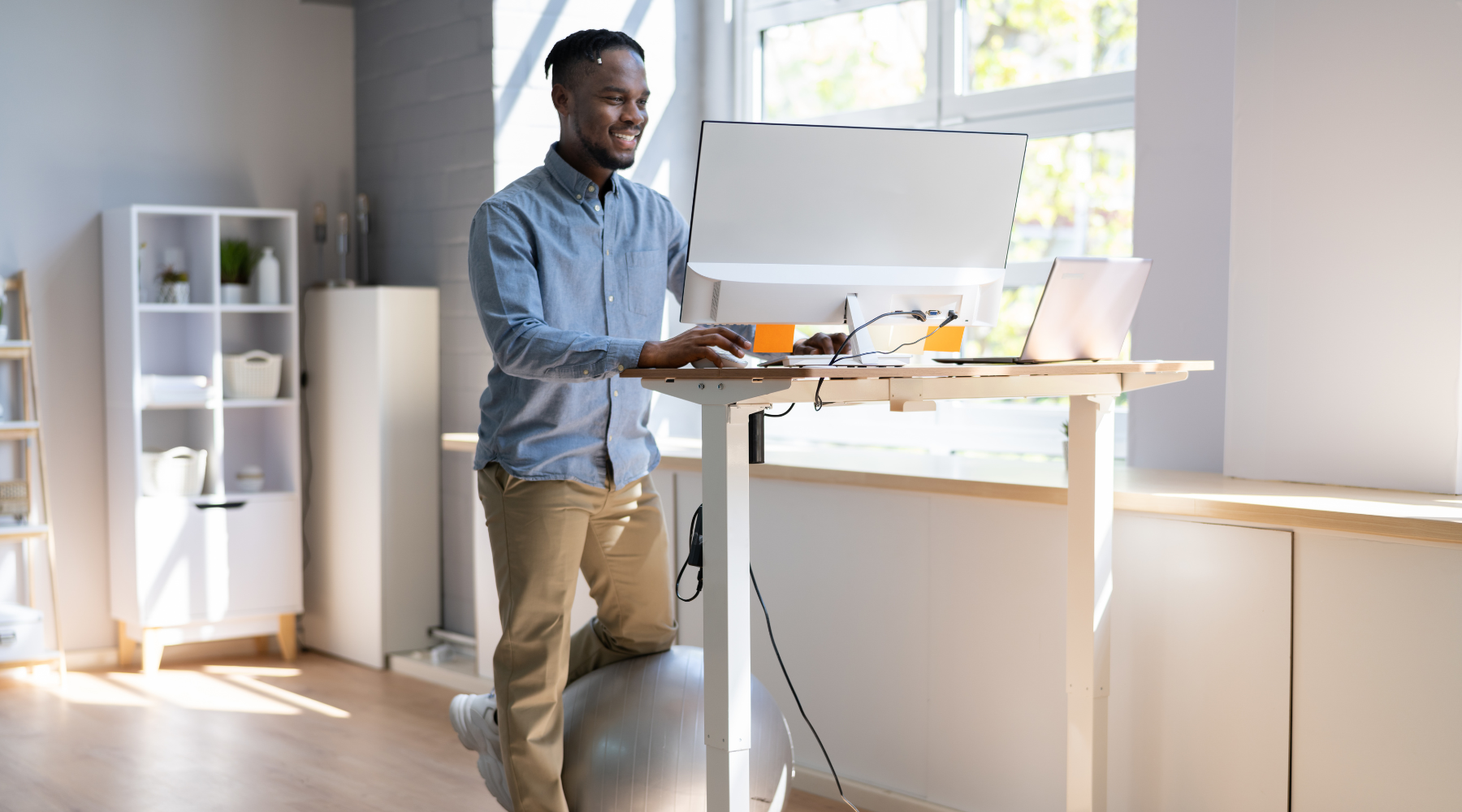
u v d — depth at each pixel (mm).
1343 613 2416
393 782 3342
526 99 4355
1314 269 2771
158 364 4746
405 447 4617
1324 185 2746
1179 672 2639
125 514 4547
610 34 2352
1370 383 2709
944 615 2986
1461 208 2572
